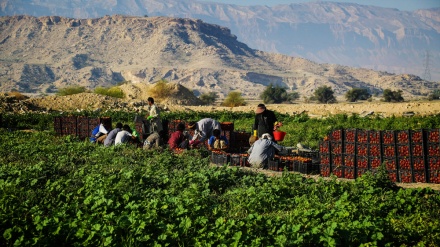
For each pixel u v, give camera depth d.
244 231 10.34
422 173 17.03
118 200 13.09
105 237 10.12
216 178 15.91
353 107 54.00
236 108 59.66
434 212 12.30
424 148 17.00
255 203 13.20
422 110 48.31
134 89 91.25
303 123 36.91
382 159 17.58
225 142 23.89
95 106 56.34
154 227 10.67
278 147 19.95
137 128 28.55
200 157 21.19
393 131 17.36
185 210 11.39
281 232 10.11
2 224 10.99
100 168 17.61
